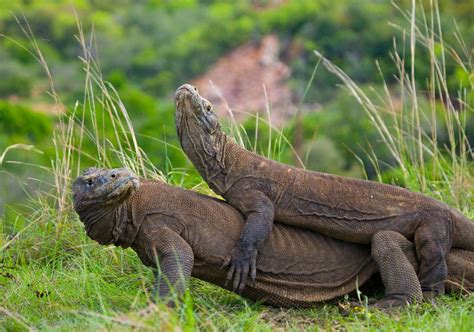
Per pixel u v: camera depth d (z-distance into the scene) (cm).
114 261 2256
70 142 2508
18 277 2166
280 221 2008
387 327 1722
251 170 2019
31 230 2444
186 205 1936
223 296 2027
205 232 1930
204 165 2030
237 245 1931
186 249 1880
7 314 1862
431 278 1934
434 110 2730
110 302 1941
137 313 1673
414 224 1973
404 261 1922
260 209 1964
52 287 2072
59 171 2488
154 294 1838
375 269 2009
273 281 1959
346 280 2002
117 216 1894
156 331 1585
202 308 1872
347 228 1988
